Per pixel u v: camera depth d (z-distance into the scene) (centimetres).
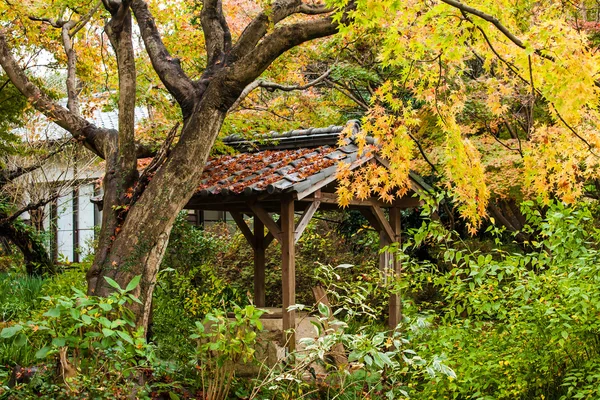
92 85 1138
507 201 1127
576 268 545
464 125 981
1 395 517
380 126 623
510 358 551
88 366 522
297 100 1166
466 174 625
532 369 549
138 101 973
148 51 767
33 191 1381
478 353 551
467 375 538
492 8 511
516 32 586
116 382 528
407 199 921
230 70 707
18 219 1305
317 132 871
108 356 525
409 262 634
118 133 784
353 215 1230
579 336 555
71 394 499
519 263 573
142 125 1062
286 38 691
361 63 1141
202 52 1078
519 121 1020
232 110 927
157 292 897
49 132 1433
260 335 760
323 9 742
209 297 864
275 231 777
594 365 516
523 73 571
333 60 1207
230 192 788
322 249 1162
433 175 1121
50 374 558
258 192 764
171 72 744
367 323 988
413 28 560
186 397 633
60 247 1700
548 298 540
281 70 1029
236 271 1106
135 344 509
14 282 1123
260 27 730
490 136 970
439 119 648
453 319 599
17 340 488
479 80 920
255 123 948
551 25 496
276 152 896
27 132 1381
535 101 999
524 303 552
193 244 1083
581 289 514
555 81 510
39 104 800
